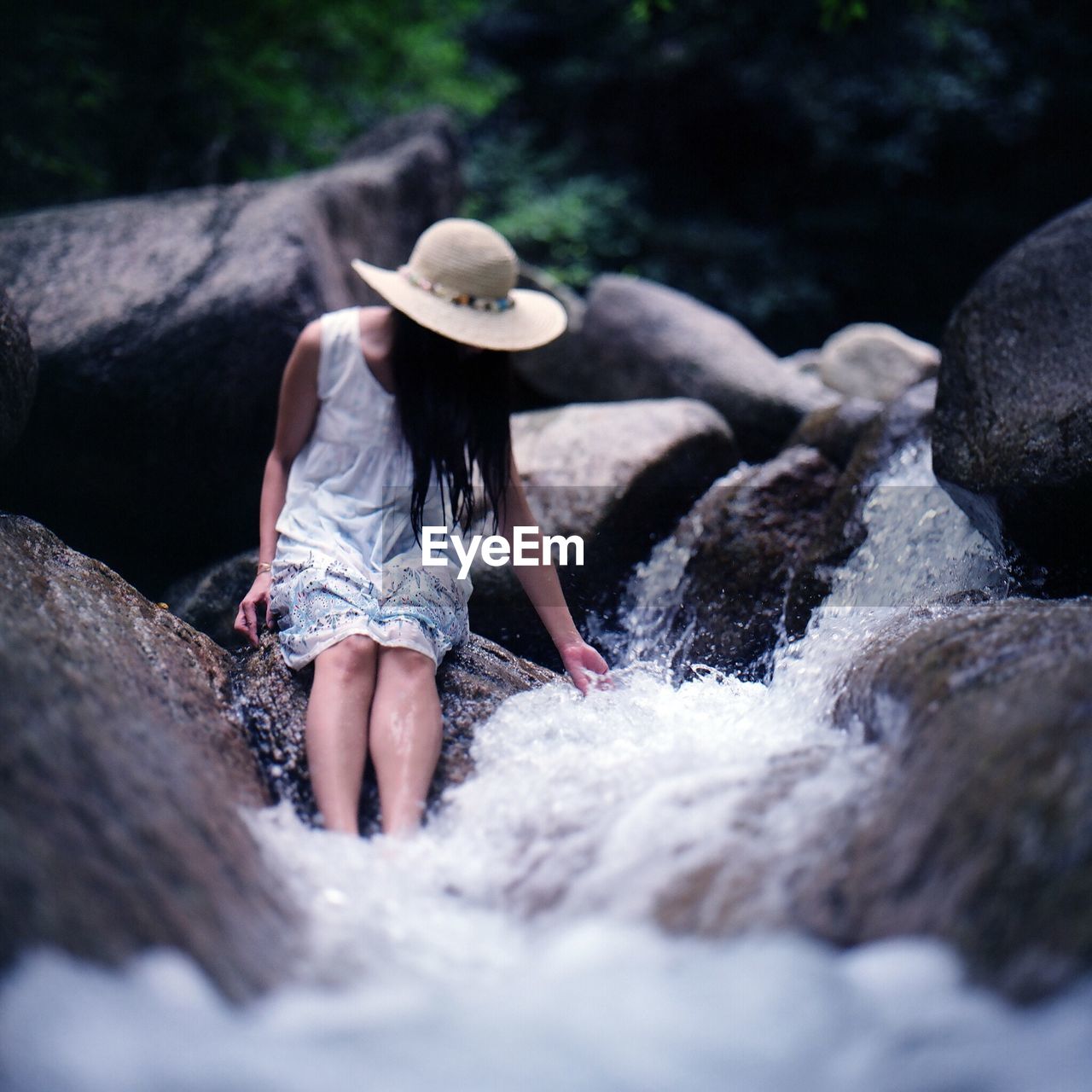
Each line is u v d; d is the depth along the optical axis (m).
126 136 7.46
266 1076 1.27
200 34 7.27
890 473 3.59
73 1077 1.19
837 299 13.65
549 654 3.74
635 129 13.77
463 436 2.88
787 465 3.89
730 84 13.05
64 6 6.90
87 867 1.42
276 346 3.84
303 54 8.55
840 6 6.22
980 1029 1.32
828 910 1.61
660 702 2.87
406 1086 1.27
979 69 12.43
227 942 1.51
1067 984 1.28
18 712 1.58
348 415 2.89
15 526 2.62
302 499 2.91
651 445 3.99
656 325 5.58
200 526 4.04
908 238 13.37
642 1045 1.37
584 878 1.87
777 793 1.95
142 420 3.80
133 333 3.78
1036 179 13.28
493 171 12.54
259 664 2.75
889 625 2.66
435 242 2.88
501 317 2.86
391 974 1.64
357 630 2.60
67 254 4.13
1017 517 2.88
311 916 1.78
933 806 1.64
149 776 1.76
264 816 2.19
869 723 2.20
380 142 6.85
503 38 13.73
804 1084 1.31
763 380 5.27
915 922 1.52
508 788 2.32
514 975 1.63
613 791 2.17
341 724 2.47
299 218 4.29
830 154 12.74
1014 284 3.12
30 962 1.25
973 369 3.10
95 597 2.54
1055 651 1.89
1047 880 1.39
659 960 1.57
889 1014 1.40
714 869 1.76
